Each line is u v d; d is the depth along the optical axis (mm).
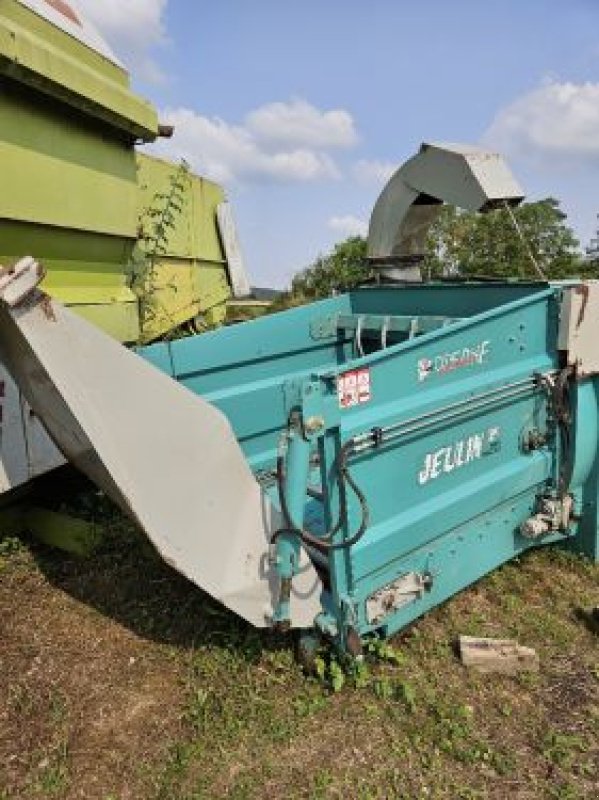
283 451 2494
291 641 2982
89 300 3684
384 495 2820
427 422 2879
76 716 2625
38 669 2852
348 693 2805
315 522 3078
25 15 3051
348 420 2627
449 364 3021
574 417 3586
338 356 4602
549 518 3578
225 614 3086
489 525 3348
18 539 3725
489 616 3408
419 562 3014
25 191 3094
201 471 2420
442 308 4199
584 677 3002
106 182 3822
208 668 2850
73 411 2180
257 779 2383
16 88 2988
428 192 4590
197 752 2465
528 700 2852
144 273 4449
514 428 3383
